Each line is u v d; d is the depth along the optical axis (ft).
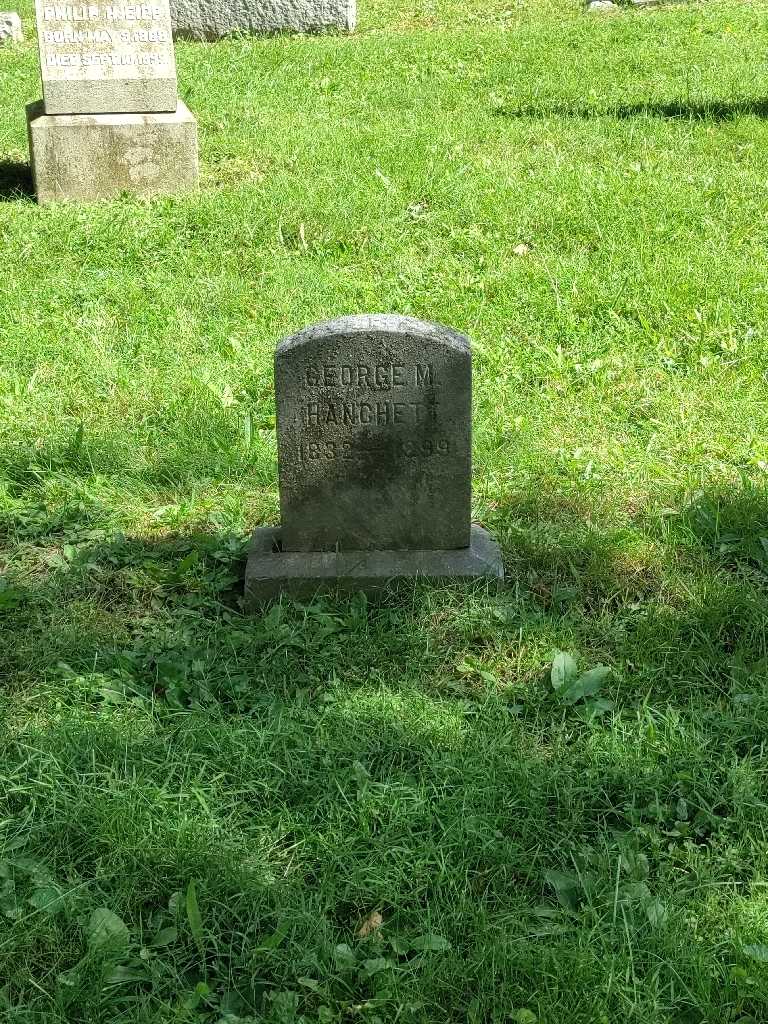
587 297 19.67
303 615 14.90
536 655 14.49
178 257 21.02
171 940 12.44
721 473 16.67
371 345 14.70
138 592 15.33
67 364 18.42
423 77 31.86
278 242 21.35
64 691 14.10
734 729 13.70
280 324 19.19
